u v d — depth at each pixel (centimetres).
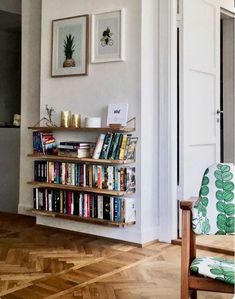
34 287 288
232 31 518
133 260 348
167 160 402
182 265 204
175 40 403
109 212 397
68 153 420
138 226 395
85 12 431
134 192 396
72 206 423
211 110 450
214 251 374
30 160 520
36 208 452
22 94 527
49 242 404
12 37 780
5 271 320
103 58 416
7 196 569
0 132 576
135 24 396
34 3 518
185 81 409
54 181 433
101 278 305
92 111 429
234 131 522
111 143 393
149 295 274
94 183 404
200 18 433
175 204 404
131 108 399
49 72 461
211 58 451
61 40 448
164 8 401
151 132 405
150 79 404
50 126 451
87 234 429
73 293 277
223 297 271
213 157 453
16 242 403
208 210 217
